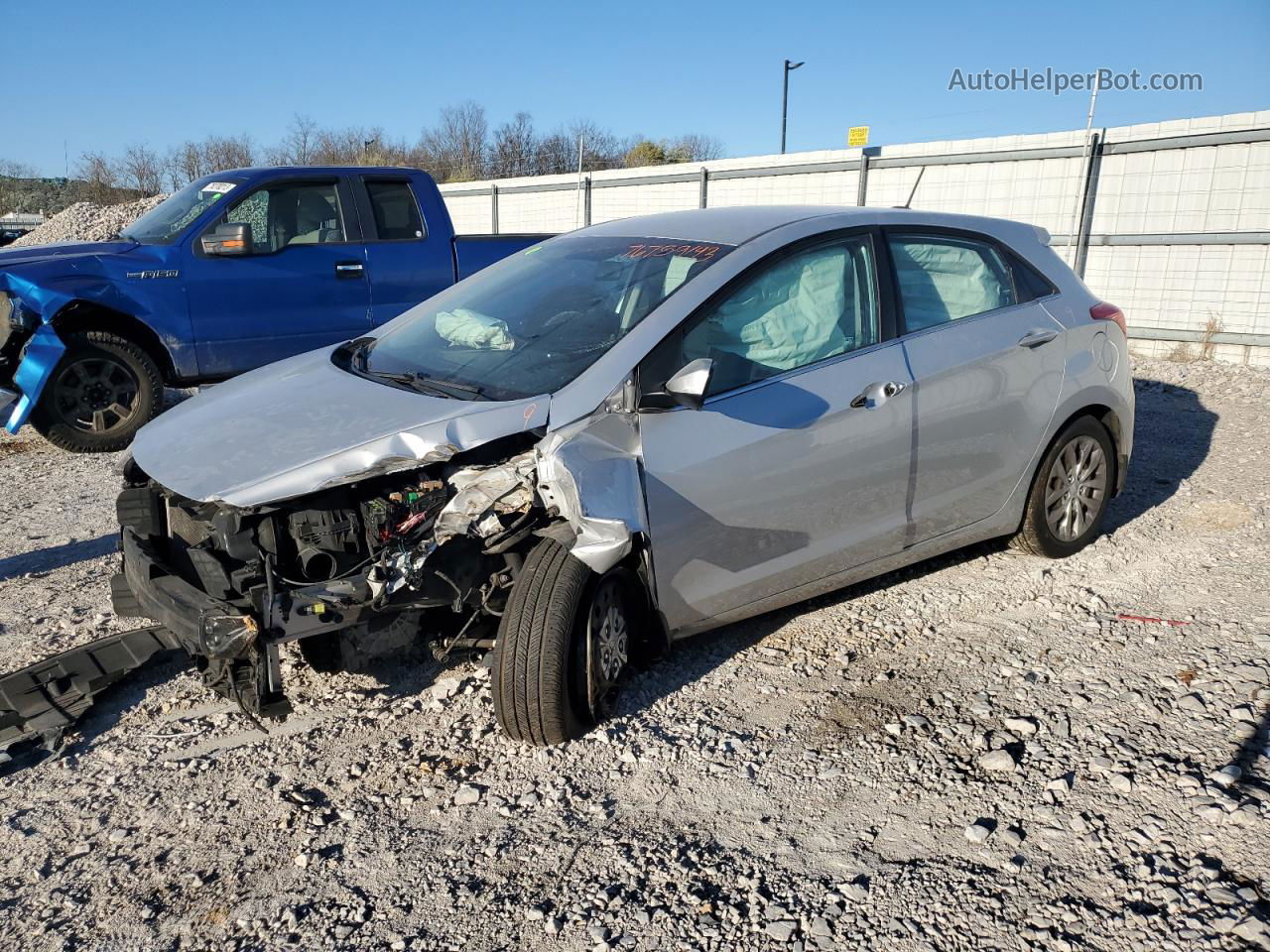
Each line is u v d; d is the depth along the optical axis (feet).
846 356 13.43
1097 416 16.67
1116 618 14.48
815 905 8.96
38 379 24.56
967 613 14.84
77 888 9.59
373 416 11.74
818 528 13.21
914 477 14.02
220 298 26.68
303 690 13.17
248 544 10.64
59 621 15.30
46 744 11.93
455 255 30.35
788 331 13.12
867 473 13.46
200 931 8.99
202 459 11.54
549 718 11.22
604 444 11.40
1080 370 15.85
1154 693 12.26
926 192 45.98
